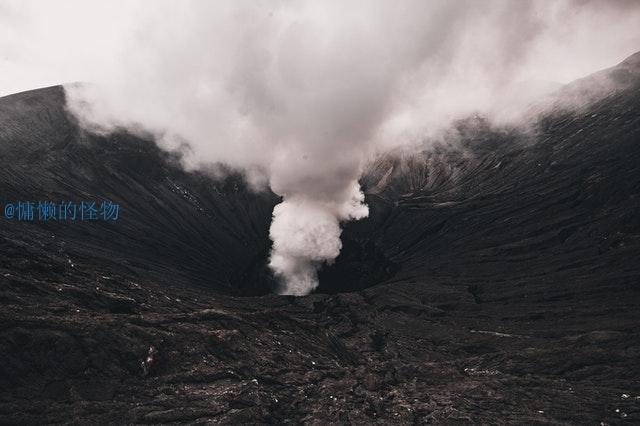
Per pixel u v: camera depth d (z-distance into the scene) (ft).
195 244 453.17
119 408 106.73
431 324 273.95
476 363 196.54
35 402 100.17
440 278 365.40
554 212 416.05
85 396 107.45
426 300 315.99
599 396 144.15
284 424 115.34
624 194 382.42
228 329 164.45
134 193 477.77
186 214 507.71
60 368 110.52
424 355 222.48
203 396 119.55
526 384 158.51
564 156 508.12
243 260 481.05
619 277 284.41
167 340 137.69
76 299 146.82
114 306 155.74
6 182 345.51
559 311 261.65
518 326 253.03
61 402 103.30
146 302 178.40
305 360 167.43
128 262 305.32
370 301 323.78
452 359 216.33
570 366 176.86
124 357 123.65
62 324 121.08
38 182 382.42
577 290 286.87
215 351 144.66
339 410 125.08
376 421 120.06
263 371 144.77
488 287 329.52
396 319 285.02
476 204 508.94
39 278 153.07
